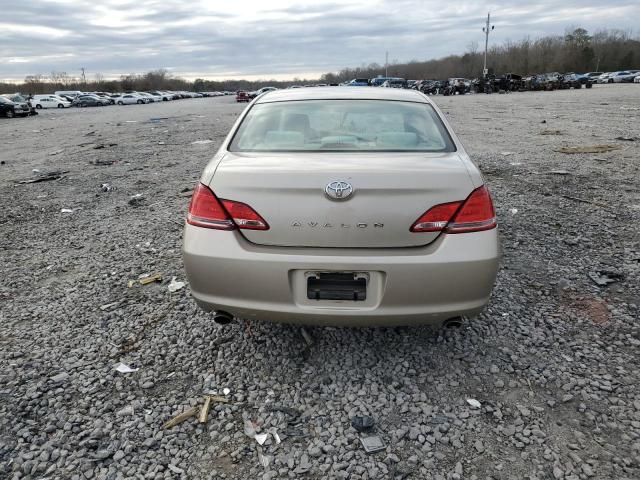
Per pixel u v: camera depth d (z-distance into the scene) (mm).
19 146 15820
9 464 2168
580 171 8273
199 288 2605
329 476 2107
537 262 4309
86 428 2396
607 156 9688
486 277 2459
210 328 3305
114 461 2195
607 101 28547
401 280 2383
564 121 17328
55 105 55844
